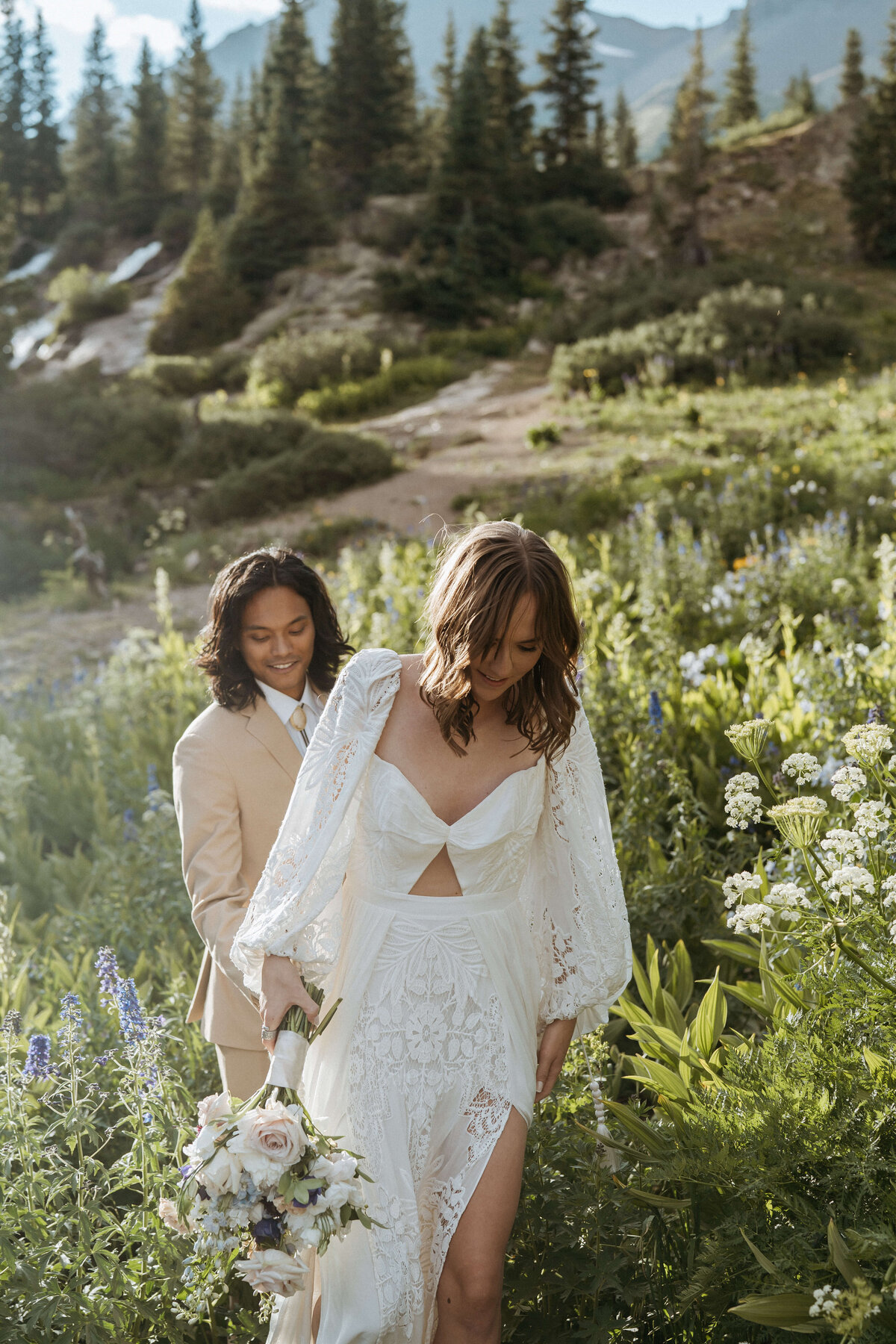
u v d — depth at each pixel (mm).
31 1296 1988
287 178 41000
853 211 34344
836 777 2223
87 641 11906
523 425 20203
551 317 29469
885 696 3965
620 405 19531
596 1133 2205
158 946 3582
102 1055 2693
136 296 46812
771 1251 1849
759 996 2594
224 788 2320
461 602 1894
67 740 6340
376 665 2053
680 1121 2086
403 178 49688
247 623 2363
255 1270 1715
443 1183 1956
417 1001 1971
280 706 2400
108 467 22266
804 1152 1845
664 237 35406
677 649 5520
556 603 1905
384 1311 1881
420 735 2037
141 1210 2145
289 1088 1856
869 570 7426
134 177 62719
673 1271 2045
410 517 15680
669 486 12680
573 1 46531
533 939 2277
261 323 36500
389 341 28797
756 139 44656
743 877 2191
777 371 20266
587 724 2176
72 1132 2572
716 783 3938
